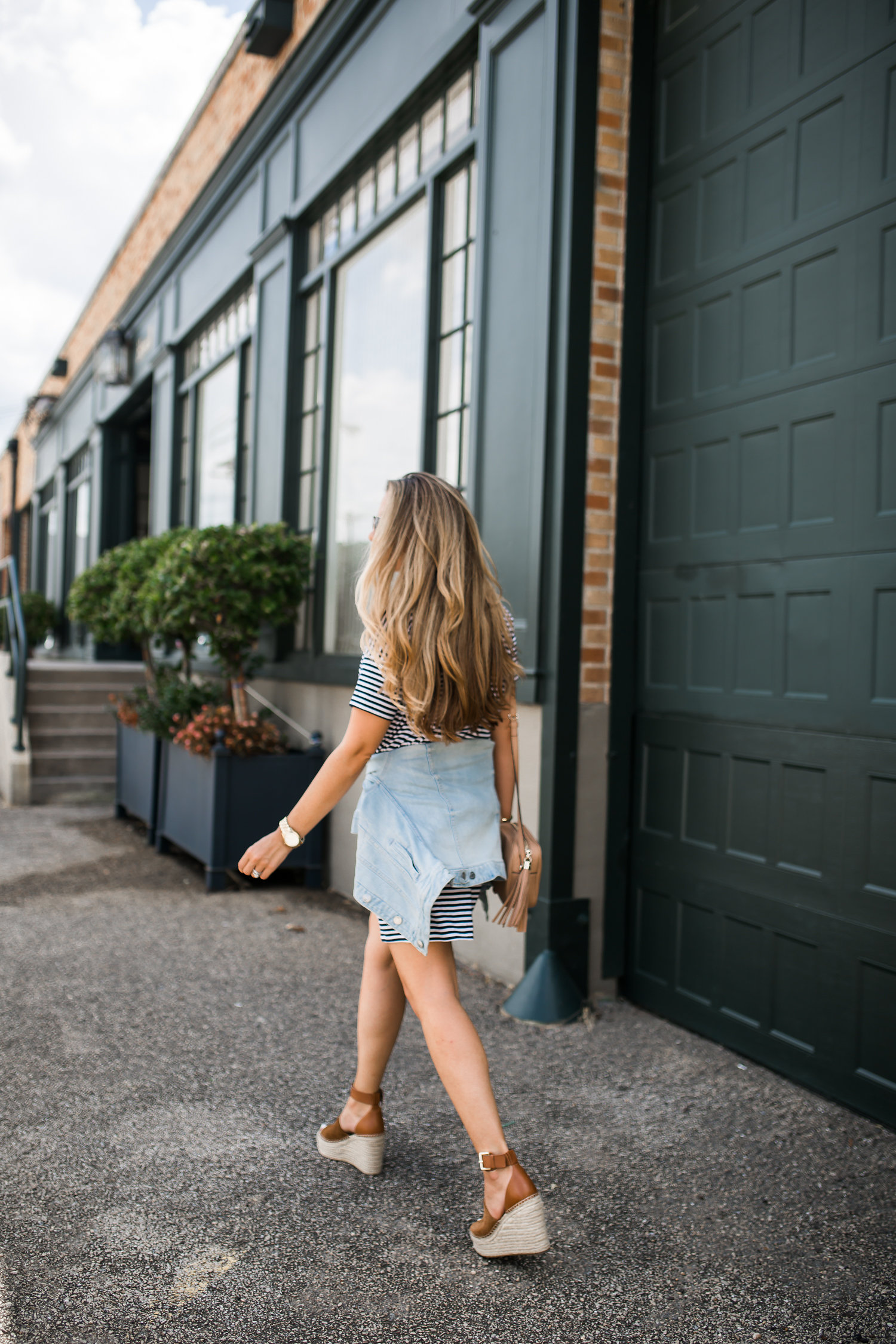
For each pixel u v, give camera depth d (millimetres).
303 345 6238
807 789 2830
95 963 3791
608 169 3465
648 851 3484
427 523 1896
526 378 3611
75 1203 2111
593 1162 2352
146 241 10008
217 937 4203
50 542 16281
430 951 1953
